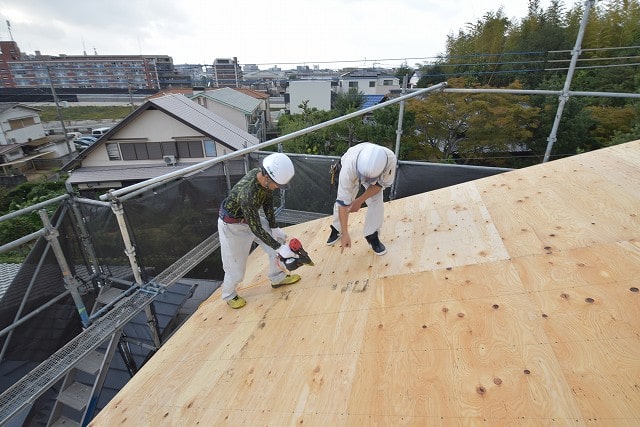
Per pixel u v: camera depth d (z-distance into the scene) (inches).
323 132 625.3
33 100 1515.7
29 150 986.1
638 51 566.9
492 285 66.6
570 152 542.3
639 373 41.8
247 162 165.0
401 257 89.5
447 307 64.4
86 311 101.3
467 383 47.6
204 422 57.6
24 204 555.5
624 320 49.9
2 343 89.2
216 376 68.4
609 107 519.2
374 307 72.1
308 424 49.7
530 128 565.6
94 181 562.9
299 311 80.7
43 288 96.8
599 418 38.1
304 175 166.7
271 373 63.5
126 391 73.8
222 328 87.0
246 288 105.4
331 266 97.4
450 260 80.4
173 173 101.1
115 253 111.0
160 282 110.2
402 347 58.2
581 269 63.2
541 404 41.7
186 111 621.6
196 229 131.7
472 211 101.0
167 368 77.9
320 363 61.4
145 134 582.2
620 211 79.1
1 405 73.0
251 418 54.8
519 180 109.5
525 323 54.7
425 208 113.7
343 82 1440.7
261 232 77.2
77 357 84.4
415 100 581.3
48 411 112.9
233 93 1053.8
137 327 147.0
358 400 50.8
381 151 73.9
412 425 44.2
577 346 47.9
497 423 41.1
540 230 80.6
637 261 61.2
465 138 578.2
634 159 101.8
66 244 104.8
